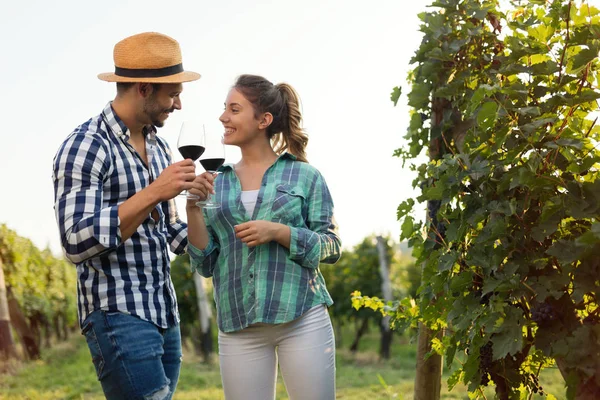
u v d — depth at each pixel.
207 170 2.73
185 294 15.93
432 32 2.95
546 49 2.61
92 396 7.90
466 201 2.60
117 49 2.66
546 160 2.41
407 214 2.99
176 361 2.79
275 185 2.83
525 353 2.61
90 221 2.41
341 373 10.70
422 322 3.23
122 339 2.54
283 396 7.26
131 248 2.61
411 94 3.01
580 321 2.39
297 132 3.01
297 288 2.76
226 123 2.88
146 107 2.65
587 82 2.62
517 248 2.46
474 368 2.59
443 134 3.00
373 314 16.44
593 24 2.50
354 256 17.48
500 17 2.90
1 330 11.65
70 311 19.33
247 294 2.75
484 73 2.81
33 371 11.19
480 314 2.47
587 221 2.50
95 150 2.55
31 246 16.25
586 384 2.33
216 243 2.91
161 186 2.44
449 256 2.68
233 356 2.81
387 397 6.93
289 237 2.71
